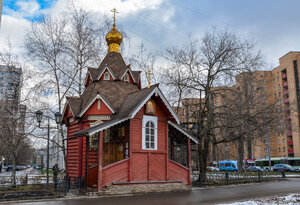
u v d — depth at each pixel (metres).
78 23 29.83
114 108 20.53
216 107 26.48
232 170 67.31
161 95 19.69
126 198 16.27
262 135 26.17
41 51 27.92
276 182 28.81
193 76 27.41
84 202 14.70
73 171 22.66
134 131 19.16
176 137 23.17
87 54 29.62
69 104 23.05
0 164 71.94
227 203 13.99
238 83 29.88
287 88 74.56
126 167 18.39
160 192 19.17
